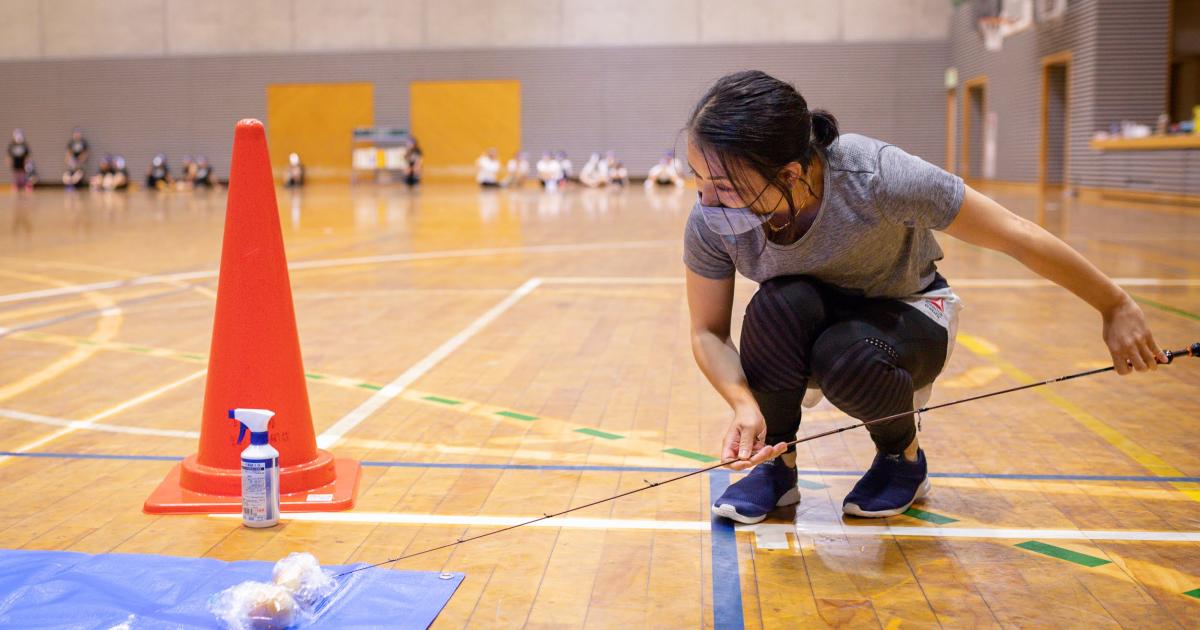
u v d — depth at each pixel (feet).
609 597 6.94
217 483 8.89
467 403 12.78
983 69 78.59
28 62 100.63
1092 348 16.05
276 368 9.02
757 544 7.93
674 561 7.59
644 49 92.73
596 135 94.48
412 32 95.91
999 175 75.72
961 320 18.83
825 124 6.91
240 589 6.42
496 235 40.22
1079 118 60.18
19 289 24.26
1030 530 8.20
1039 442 10.78
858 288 7.93
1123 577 7.23
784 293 7.74
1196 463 9.99
